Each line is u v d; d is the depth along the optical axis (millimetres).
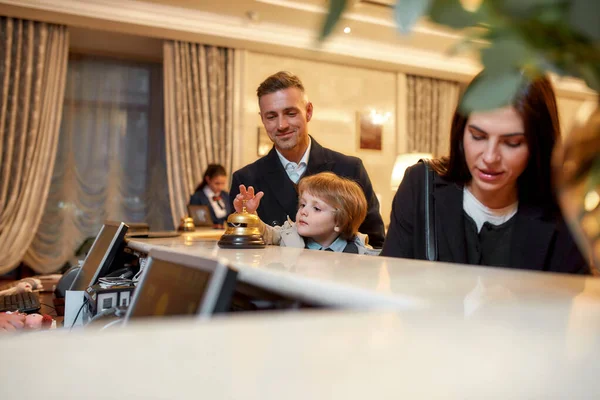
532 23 362
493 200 1169
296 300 726
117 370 269
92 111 6715
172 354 301
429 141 7410
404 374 300
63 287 2238
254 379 275
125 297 1401
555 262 1152
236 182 2434
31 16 5402
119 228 1688
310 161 2379
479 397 299
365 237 2053
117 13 5406
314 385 276
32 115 5570
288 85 2246
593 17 343
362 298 571
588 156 506
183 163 6105
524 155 992
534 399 319
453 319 432
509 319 438
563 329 409
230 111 6246
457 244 1225
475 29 383
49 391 238
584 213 526
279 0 5516
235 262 895
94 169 6684
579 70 393
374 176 7027
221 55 6285
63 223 6488
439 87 7543
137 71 6961
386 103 7137
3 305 1849
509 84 375
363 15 5820
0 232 5457
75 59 6664
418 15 329
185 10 5645
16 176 5516
